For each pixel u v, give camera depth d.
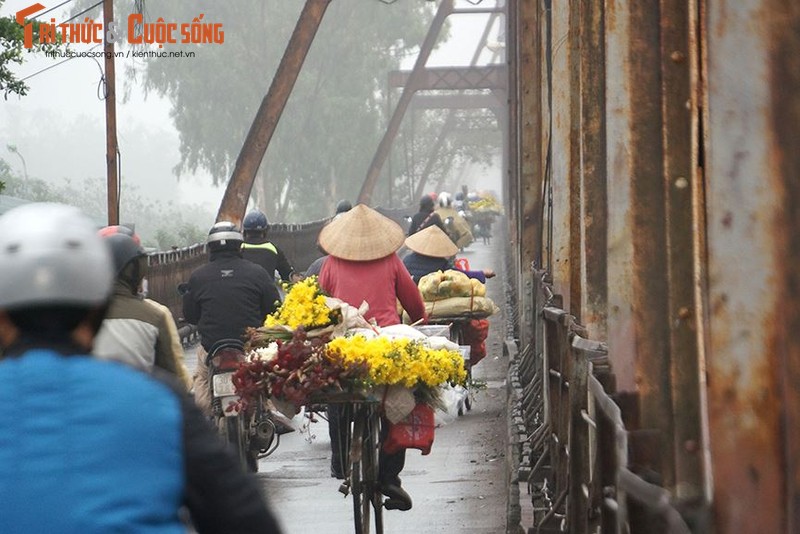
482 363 40.75
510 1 54.81
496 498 21.20
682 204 10.52
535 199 33.75
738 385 6.91
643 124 10.68
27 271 5.48
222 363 19.89
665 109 10.49
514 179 54.31
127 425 5.28
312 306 16.91
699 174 8.89
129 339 13.95
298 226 79.00
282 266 27.77
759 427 6.78
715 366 7.10
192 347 48.94
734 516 6.98
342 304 17.06
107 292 5.70
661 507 6.70
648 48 10.72
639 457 9.48
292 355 15.98
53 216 5.62
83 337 5.64
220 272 20.45
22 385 5.34
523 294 32.94
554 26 20.05
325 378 15.80
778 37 6.56
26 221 5.59
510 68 56.16
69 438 5.21
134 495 5.16
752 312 6.78
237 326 20.20
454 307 30.58
